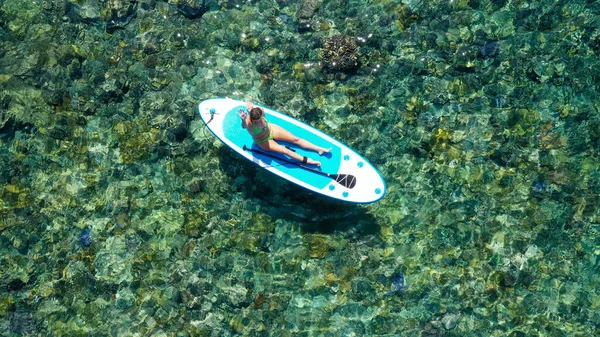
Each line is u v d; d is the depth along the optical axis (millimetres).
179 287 13086
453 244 13289
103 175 14047
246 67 14906
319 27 15180
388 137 14148
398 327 12680
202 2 15547
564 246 13203
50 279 13242
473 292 12898
